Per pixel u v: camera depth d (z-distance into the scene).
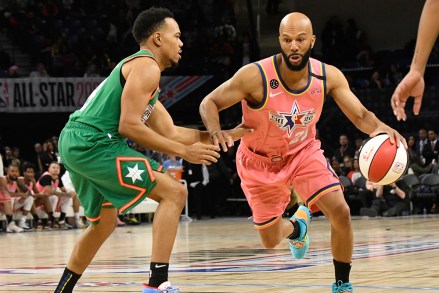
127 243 12.83
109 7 28.08
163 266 5.06
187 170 21.22
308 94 5.65
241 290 6.08
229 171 22.55
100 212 5.34
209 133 5.62
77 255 5.46
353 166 20.19
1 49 25.45
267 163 5.96
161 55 5.38
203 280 6.86
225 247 11.07
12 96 21.44
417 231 13.24
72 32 26.84
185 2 29.45
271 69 5.64
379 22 29.06
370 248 9.95
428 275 6.77
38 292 6.41
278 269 7.67
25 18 26.22
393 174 5.29
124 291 6.29
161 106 5.64
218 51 27.22
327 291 5.90
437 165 19.44
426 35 3.48
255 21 30.20
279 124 5.71
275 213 6.15
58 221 18.84
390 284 6.20
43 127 23.16
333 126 24.11
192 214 21.64
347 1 29.52
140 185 5.08
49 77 22.02
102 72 24.39
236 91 5.68
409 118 23.16
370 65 26.64
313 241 11.55
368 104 23.88
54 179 18.77
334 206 5.47
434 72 25.23
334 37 27.94
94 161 5.12
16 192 18.11
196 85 24.14
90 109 5.25
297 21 5.42
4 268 8.88
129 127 5.07
